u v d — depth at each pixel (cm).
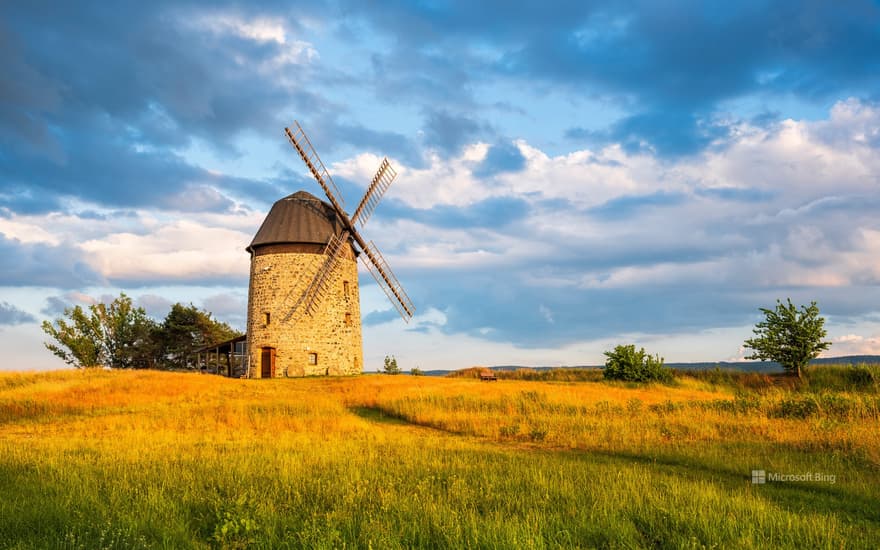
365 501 1130
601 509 1061
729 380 4538
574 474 1409
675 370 4819
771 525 975
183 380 4050
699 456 1670
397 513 1038
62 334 7000
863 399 2566
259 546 902
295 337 5225
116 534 900
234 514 1016
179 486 1247
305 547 880
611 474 1386
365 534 918
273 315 5284
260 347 5294
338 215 5653
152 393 3534
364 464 1524
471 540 895
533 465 1520
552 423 2434
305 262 5347
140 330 7288
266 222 5562
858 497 1231
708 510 1041
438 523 967
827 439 1811
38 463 1497
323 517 1016
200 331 7531
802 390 3956
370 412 3152
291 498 1151
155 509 1054
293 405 3030
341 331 5456
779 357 4300
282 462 1530
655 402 3153
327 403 3162
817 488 1315
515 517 974
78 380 3888
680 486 1227
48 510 1041
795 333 4297
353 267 5766
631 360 4469
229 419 2653
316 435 2242
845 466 1526
